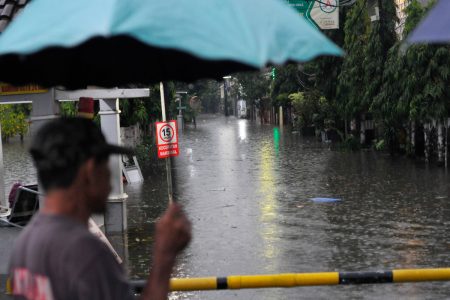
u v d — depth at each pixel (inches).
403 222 509.7
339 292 323.0
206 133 2135.8
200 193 714.2
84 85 116.8
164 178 876.0
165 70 112.0
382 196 647.1
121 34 71.1
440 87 843.4
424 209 563.5
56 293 77.7
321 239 456.1
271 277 167.5
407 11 903.1
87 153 82.5
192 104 1669.5
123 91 439.8
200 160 1130.7
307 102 1640.0
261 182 789.2
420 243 433.1
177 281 168.9
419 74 864.3
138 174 849.5
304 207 597.9
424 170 850.8
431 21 87.7
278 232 485.4
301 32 81.5
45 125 83.9
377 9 1035.3
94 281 76.9
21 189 385.7
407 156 1040.2
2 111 2068.2
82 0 77.1
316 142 1493.6
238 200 653.3
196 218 557.0
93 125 86.5
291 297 315.9
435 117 855.1
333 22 663.1
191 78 112.0
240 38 75.2
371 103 1063.6
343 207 591.2
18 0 326.6
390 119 963.3
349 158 1071.6
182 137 1915.6
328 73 1341.0
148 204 649.6
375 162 986.1
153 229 508.7
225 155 1217.4
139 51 103.1
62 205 82.4
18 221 390.0
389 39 1066.1
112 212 488.7
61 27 74.9
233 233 487.2
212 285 169.3
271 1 84.6
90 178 83.1
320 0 663.8
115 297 78.2
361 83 1134.4
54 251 78.4
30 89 371.2
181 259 408.5
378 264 380.5
